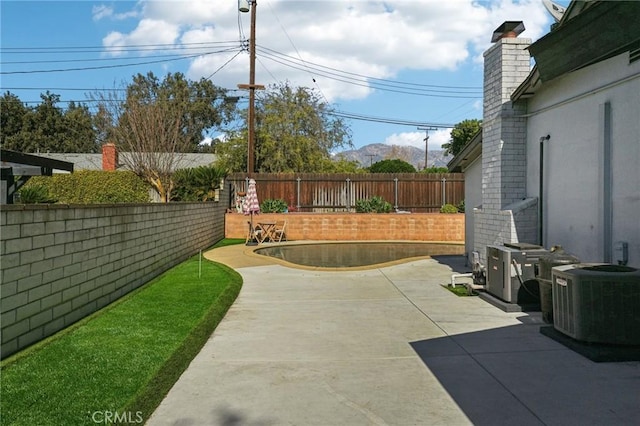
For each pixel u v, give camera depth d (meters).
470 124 39.84
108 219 7.16
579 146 7.39
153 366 4.46
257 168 26.61
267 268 11.44
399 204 20.94
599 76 6.86
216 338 5.76
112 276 7.34
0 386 3.93
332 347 5.37
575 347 5.05
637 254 6.10
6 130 41.41
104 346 5.04
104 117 23.92
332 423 3.53
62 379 4.12
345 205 20.80
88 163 28.67
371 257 14.27
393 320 6.58
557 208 8.04
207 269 10.73
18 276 4.72
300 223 18.91
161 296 7.71
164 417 3.64
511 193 9.20
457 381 4.31
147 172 20.64
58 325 5.59
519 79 9.16
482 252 9.98
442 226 19.06
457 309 7.19
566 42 5.74
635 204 6.14
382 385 4.24
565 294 5.17
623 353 4.75
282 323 6.46
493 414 3.64
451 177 21.05
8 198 7.06
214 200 19.28
